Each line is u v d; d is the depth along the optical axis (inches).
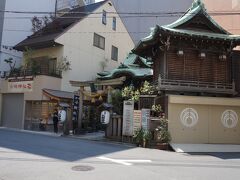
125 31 1438.2
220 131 747.4
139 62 1098.7
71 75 1131.9
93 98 944.9
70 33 1130.0
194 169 426.3
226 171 421.1
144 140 667.4
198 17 783.1
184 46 772.6
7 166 384.5
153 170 405.7
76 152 526.3
